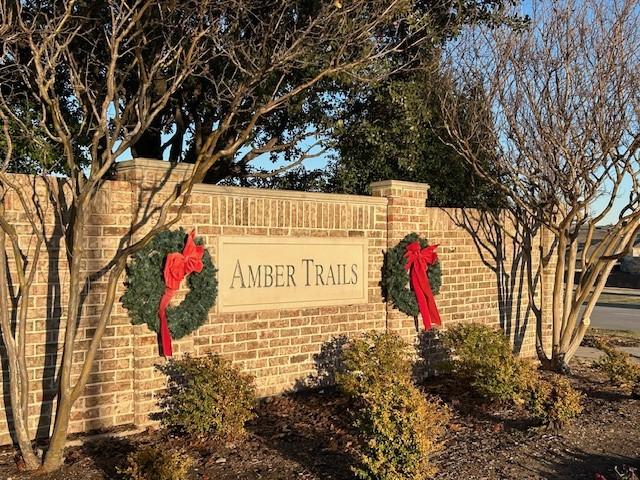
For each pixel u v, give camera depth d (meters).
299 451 6.10
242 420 6.33
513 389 7.68
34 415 6.14
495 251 10.88
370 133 11.21
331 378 8.66
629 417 7.64
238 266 7.68
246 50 8.41
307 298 8.38
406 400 5.32
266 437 6.52
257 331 7.89
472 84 10.50
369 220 9.09
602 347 9.80
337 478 5.41
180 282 7.10
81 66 8.37
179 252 7.00
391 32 10.32
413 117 10.76
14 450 5.92
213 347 7.45
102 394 6.57
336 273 8.70
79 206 5.28
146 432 6.63
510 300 11.16
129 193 6.70
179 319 7.02
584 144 9.00
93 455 5.89
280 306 8.09
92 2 7.34
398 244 9.30
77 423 6.41
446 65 10.68
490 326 10.53
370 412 5.24
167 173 6.94
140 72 5.98
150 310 6.77
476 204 11.31
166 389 6.98
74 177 5.51
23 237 6.05
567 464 6.01
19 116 7.45
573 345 10.32
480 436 6.78
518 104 9.52
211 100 9.03
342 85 10.66
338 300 8.73
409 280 9.38
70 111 8.93
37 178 6.13
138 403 6.77
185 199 5.62
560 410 7.00
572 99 9.03
